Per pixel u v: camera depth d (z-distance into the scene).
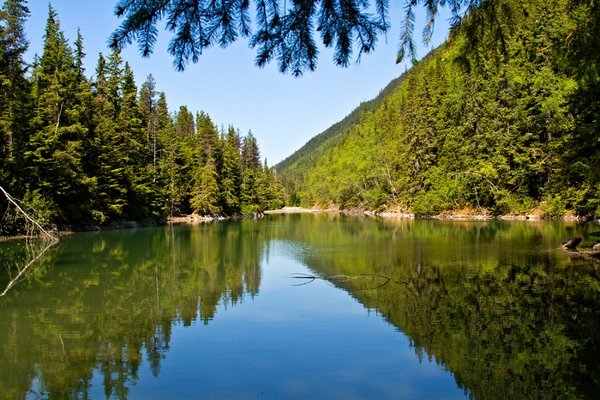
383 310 11.20
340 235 31.66
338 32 3.50
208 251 23.38
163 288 14.21
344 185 76.06
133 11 3.15
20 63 27.38
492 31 4.01
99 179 35.41
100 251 22.91
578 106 17.05
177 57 3.47
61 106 30.61
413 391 6.71
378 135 78.31
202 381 7.16
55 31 32.41
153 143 51.06
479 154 44.69
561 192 33.03
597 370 7.31
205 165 58.56
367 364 7.76
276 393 6.73
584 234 25.66
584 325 9.53
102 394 6.73
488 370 7.39
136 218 42.16
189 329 9.89
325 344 8.81
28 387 7.02
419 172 52.22
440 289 13.27
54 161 28.70
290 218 60.72
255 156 85.50
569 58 6.40
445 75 52.84
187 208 58.12
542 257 17.95
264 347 8.68
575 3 4.48
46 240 26.02
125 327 10.05
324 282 14.96
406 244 24.47
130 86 44.72
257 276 16.31
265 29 3.47
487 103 45.31
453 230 31.78
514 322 9.84
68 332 9.73
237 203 65.25
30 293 13.46
